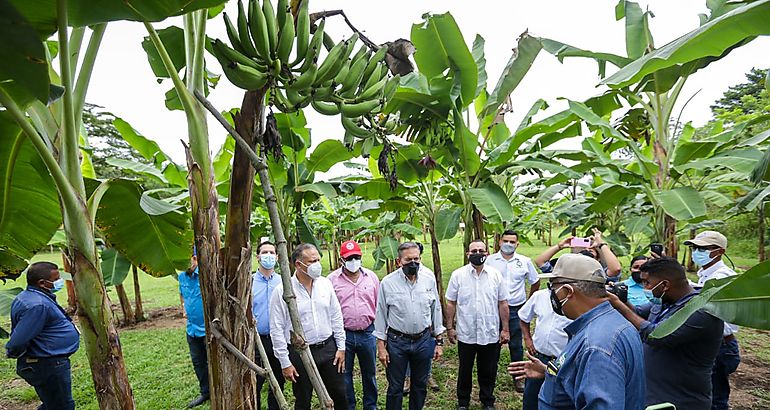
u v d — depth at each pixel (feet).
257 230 29.01
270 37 5.16
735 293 5.89
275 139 5.36
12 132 6.60
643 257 13.32
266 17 5.24
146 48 9.12
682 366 8.15
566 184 29.22
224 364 5.73
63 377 12.09
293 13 5.71
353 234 47.93
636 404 6.11
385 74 6.76
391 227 32.19
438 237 20.38
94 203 5.83
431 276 13.09
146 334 24.77
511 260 15.92
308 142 18.51
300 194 19.40
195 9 4.46
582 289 6.73
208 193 5.74
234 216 5.65
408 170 18.42
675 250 17.72
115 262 20.12
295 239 20.84
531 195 34.30
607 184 20.38
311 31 5.86
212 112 4.39
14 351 11.18
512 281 15.64
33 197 7.82
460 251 69.31
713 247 11.77
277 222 4.10
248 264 5.80
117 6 4.43
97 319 5.37
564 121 18.02
